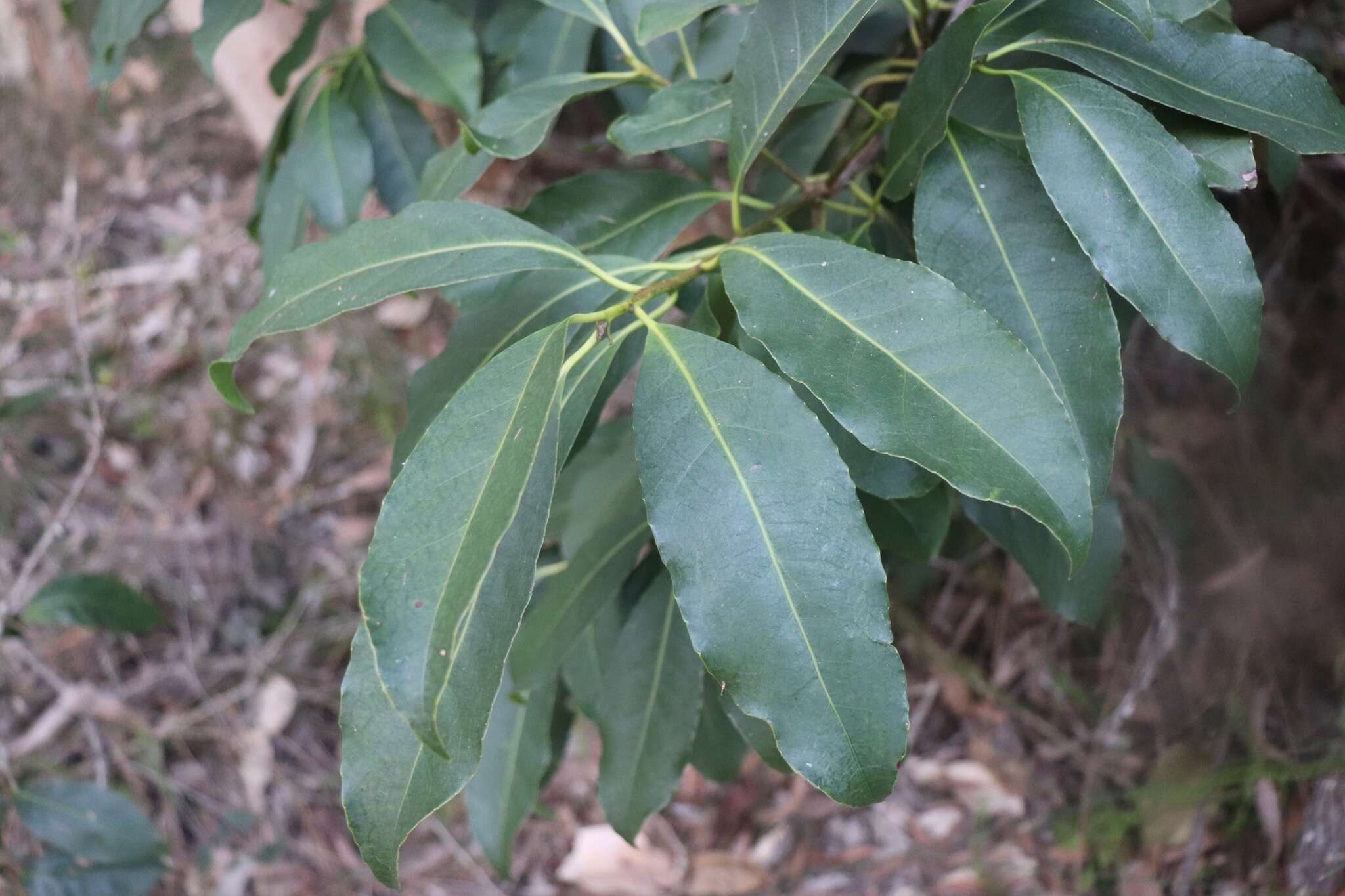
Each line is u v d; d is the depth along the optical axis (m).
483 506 0.44
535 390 0.45
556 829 1.17
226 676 1.27
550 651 0.61
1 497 1.31
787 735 0.44
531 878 1.15
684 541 0.45
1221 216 0.48
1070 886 0.98
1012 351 0.45
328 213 0.66
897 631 1.16
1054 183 0.48
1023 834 1.04
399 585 0.43
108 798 0.87
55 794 0.86
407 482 0.44
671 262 0.51
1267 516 0.92
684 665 0.61
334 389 1.46
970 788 1.09
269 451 1.44
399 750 0.45
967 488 0.44
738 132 0.51
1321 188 0.85
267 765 1.21
